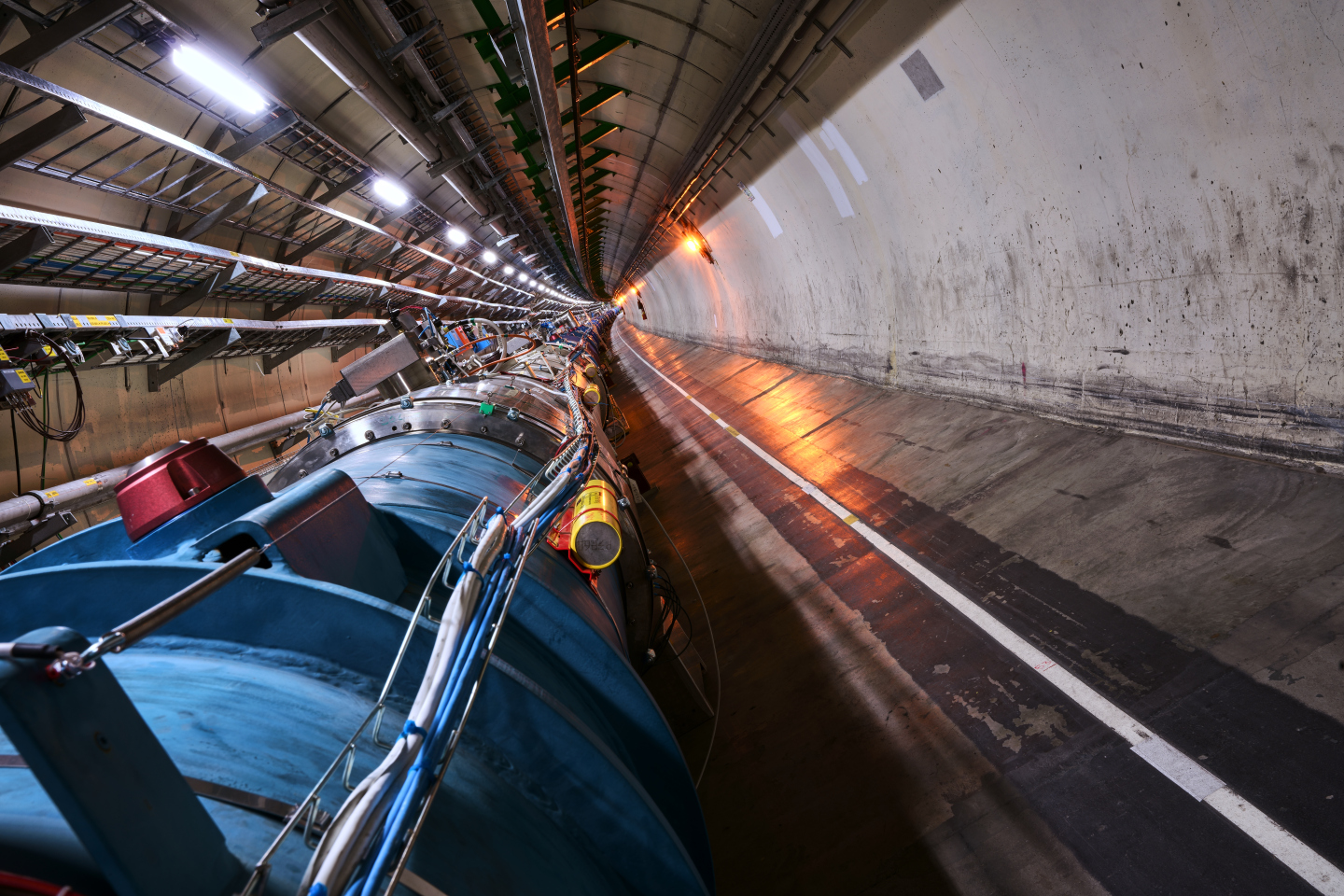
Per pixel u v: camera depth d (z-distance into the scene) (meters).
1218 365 4.67
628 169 16.05
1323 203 3.75
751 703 4.66
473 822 1.45
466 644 1.61
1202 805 2.65
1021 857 2.84
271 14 5.78
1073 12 4.62
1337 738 2.60
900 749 3.71
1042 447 6.15
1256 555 3.66
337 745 1.42
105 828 0.83
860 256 10.19
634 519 4.93
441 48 8.14
